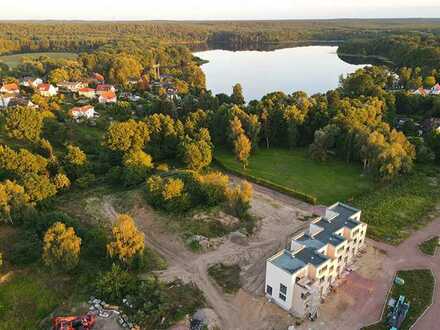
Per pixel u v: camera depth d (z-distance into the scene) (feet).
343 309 204.03
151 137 404.98
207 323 193.57
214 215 284.00
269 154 422.82
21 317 201.87
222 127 437.58
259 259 244.01
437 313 201.16
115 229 230.27
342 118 416.46
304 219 290.35
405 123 460.14
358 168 380.37
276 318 199.52
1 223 274.36
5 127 409.08
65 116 499.10
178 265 239.09
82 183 339.36
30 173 308.19
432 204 306.14
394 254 247.70
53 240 222.28
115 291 208.23
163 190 292.61
